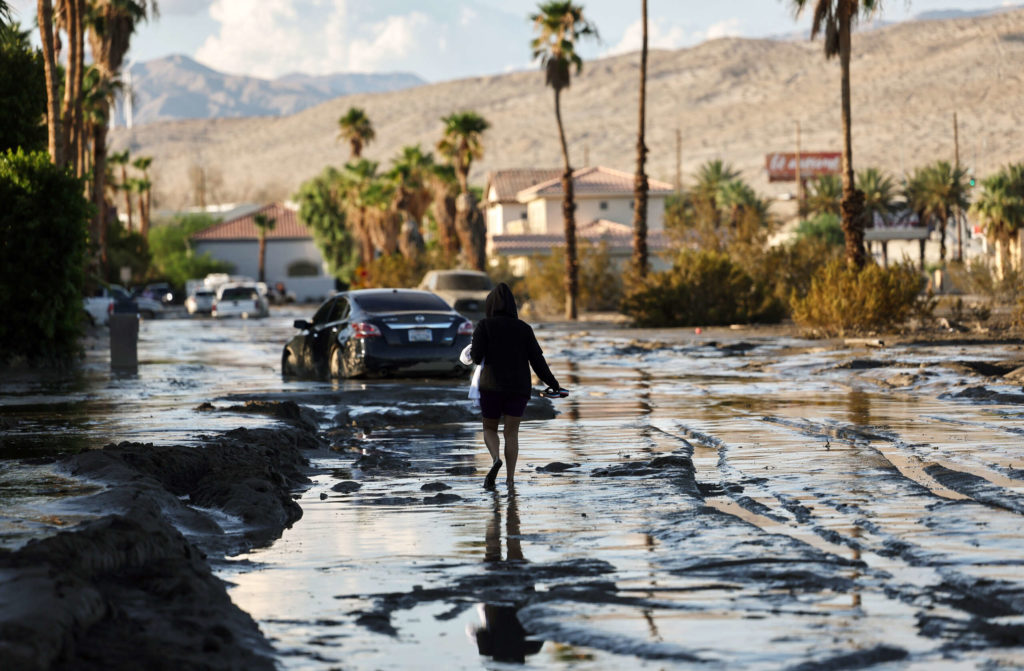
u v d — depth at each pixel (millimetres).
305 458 12562
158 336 45344
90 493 9156
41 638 4867
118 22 54938
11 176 25906
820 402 17719
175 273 118375
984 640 5672
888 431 13797
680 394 19531
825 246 49625
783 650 5574
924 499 9445
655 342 34469
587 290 61812
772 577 6988
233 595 6773
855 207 38094
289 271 129500
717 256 46094
